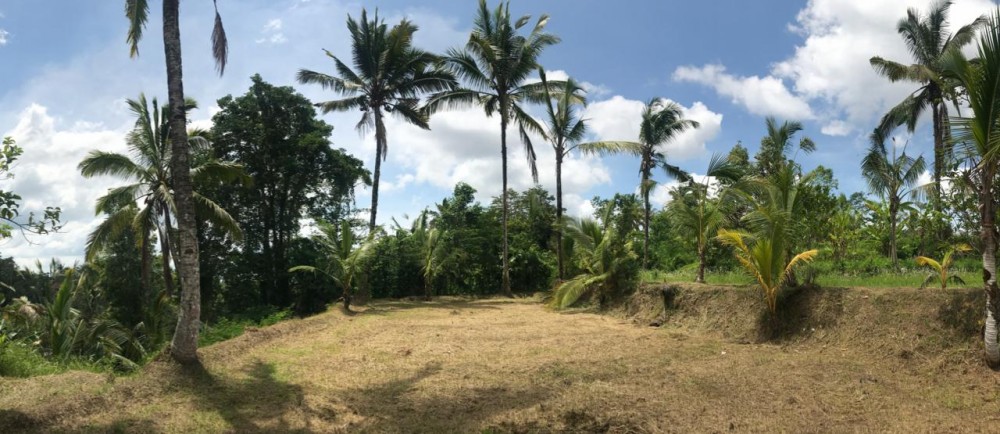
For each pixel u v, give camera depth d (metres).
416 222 29.27
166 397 7.25
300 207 27.02
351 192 28.05
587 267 18.86
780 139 17.34
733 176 14.21
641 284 16.08
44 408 6.15
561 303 17.64
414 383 8.12
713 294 12.80
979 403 6.43
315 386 7.96
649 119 26.38
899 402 6.61
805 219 12.84
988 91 6.97
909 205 17.16
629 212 32.62
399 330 13.89
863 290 9.71
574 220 18.72
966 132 7.30
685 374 8.27
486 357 10.05
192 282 8.45
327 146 25.77
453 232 27.56
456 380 8.28
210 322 23.58
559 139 23.69
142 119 18.39
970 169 7.64
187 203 8.53
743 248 11.00
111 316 23.58
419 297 26.53
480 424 6.23
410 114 24.98
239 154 24.52
